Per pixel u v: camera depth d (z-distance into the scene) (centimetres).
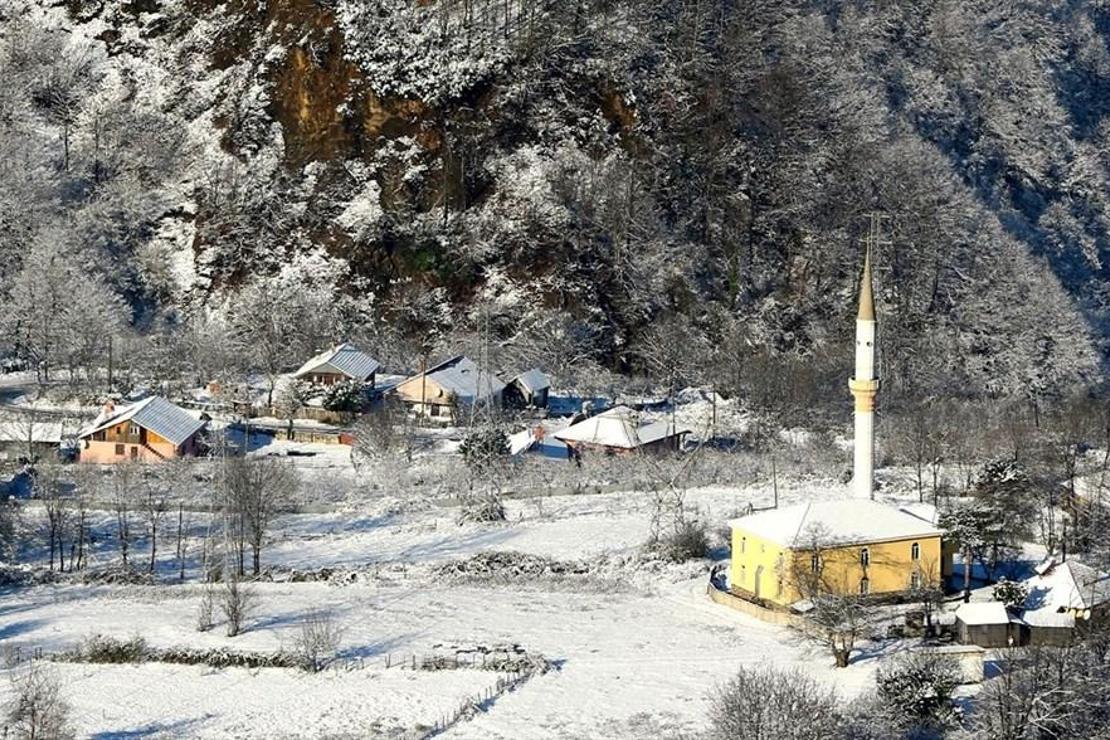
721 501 12231
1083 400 16962
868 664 8312
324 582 10381
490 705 8006
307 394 15462
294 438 14575
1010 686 7344
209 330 18050
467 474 13238
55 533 11362
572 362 17400
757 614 9344
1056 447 13462
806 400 15662
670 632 9106
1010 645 8219
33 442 13738
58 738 7425
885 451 14112
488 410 14388
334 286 18925
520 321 18075
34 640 9219
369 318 18550
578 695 8112
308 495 12762
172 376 16688
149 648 8925
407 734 7631
